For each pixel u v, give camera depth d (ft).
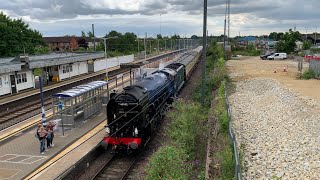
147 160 53.93
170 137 58.29
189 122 59.93
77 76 162.30
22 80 118.62
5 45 214.07
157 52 332.60
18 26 242.17
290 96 82.28
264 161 44.93
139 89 61.57
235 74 144.46
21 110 86.94
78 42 379.55
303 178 38.11
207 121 69.10
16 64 111.24
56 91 119.34
